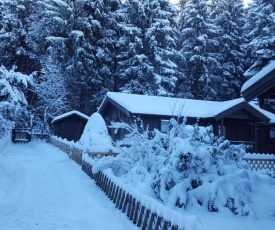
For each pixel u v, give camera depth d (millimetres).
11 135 32719
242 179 9422
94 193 10383
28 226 7266
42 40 44125
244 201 8453
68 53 41656
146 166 10102
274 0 37875
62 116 34750
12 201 9297
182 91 45812
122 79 43812
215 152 9281
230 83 45656
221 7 50312
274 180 11938
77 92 45031
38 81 43844
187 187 8641
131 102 24188
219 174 9508
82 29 42031
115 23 46125
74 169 15102
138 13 42656
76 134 35406
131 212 7629
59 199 9719
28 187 11148
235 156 11055
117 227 7125
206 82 43219
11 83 17750
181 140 9562
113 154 15703
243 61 45344
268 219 8047
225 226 7230
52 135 34688
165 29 42281
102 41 43531
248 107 23969
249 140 26906
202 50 44531
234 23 46281
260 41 36531
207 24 45312
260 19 38344
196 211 8180
